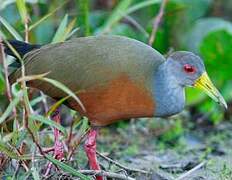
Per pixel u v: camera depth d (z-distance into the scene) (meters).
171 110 11.09
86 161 12.57
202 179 12.09
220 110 15.98
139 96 10.82
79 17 14.72
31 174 10.96
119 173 11.44
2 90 12.91
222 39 15.94
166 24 16.34
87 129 11.65
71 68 10.80
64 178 10.88
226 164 12.88
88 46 10.89
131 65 10.78
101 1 17.83
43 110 13.47
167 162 13.25
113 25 14.60
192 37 16.56
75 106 11.03
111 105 10.84
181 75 11.12
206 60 16.12
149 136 14.89
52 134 12.18
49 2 16.20
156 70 10.90
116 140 14.59
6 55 11.99
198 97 15.70
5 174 11.23
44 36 15.41
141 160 13.36
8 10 15.47
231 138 15.08
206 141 14.90
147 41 15.70
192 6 16.97
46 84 10.94
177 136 14.86
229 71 16.11
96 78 10.73
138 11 17.30
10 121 11.89
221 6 18.92
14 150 10.75
